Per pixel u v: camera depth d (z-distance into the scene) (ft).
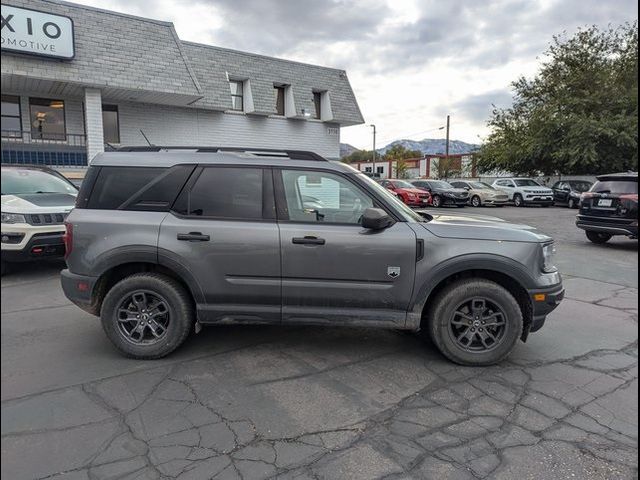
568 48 95.14
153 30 48.55
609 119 85.35
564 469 8.50
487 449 9.11
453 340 12.91
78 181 46.34
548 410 10.61
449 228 12.91
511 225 13.74
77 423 9.81
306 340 14.84
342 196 13.21
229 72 57.62
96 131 45.37
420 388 11.66
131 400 10.83
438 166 147.74
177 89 48.03
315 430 9.72
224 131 58.44
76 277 13.01
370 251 12.57
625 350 14.32
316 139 66.13
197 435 9.46
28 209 22.29
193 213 13.07
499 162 104.78
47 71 41.24
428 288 12.66
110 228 12.91
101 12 45.73
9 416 10.04
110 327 13.03
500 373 12.60
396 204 13.52
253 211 13.04
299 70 64.18
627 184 33.01
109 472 8.25
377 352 13.94
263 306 12.99
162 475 8.20
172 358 13.30
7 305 18.24
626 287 22.66
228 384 11.73
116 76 44.75
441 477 8.27
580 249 34.42
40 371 12.33
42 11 40.11
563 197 83.20
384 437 9.50
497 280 13.23
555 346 14.64
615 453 8.96
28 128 46.80
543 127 91.71
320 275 12.72
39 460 8.54
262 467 8.48
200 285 12.81
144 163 13.47
